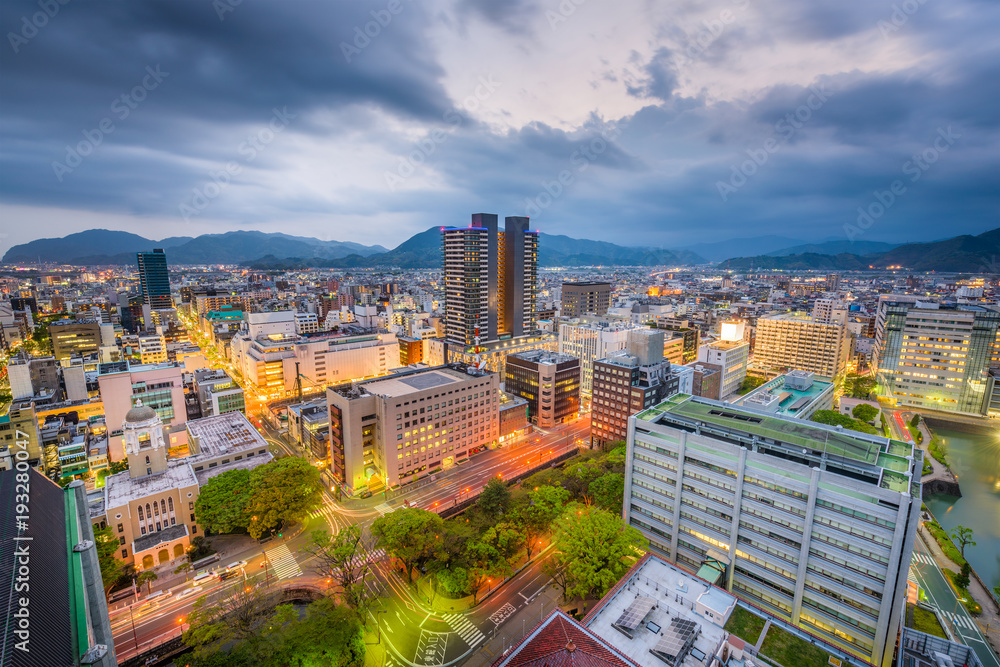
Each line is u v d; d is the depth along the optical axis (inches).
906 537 3105.3
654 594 3326.8
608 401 7440.9
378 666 3572.8
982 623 3983.8
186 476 5457.7
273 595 3929.6
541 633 2792.8
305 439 7568.9
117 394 7603.4
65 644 2071.9
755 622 2997.0
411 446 6358.3
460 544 4419.3
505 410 7800.2
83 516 3213.6
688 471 4261.8
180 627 3949.3
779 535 3732.8
